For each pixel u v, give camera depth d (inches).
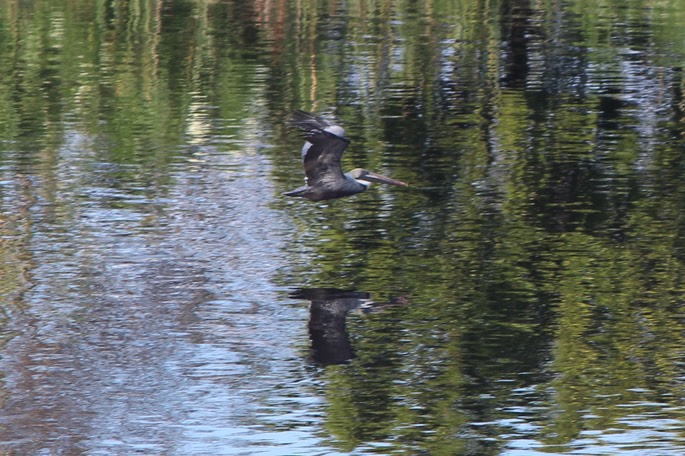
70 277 752.3
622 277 755.4
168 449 557.9
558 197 912.3
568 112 1167.0
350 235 831.1
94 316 695.7
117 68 1327.5
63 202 893.8
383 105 1188.5
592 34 1547.7
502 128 1111.6
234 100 1203.9
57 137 1069.8
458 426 576.4
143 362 640.4
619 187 937.5
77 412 589.6
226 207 887.7
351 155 1022.4
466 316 698.8
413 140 1071.0
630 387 615.5
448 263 780.0
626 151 1037.2
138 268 767.1
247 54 1400.1
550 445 557.0
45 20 1560.0
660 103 1202.6
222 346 660.1
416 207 888.9
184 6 1684.3
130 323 685.9
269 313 702.5
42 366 635.5
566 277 756.0
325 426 578.6
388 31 1551.4
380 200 906.1
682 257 786.8
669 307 709.9
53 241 813.2
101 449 554.6
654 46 1470.2
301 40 1482.5
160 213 872.9
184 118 1136.2
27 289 732.7
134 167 984.3
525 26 1598.2
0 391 604.7
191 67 1334.9
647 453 551.2
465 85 1273.4
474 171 979.9
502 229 842.8
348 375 628.4
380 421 582.9
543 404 597.9
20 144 1045.2
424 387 614.2
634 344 663.1
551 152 1031.6
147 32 1512.1
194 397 607.2
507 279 753.0
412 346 661.9
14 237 818.8
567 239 822.5
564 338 670.5
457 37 1520.7
